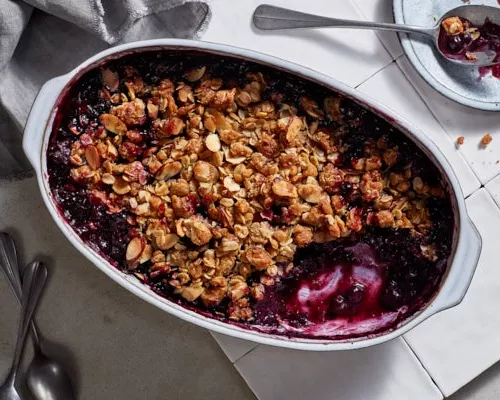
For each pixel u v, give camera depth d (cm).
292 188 62
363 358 69
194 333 74
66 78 59
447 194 60
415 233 62
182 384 75
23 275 73
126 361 75
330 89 60
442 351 68
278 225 63
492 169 68
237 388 74
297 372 69
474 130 68
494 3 68
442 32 67
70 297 74
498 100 67
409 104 68
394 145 62
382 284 63
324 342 62
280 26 67
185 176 63
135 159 63
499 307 68
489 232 68
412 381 69
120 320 74
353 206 63
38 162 60
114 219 63
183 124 63
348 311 64
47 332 75
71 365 74
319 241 63
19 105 67
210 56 61
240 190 62
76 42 68
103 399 75
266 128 62
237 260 63
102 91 62
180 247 63
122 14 65
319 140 62
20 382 74
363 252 64
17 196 74
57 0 63
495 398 73
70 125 62
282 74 61
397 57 68
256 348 69
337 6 68
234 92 62
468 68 68
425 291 62
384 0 68
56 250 74
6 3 63
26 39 67
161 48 60
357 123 62
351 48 68
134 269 63
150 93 63
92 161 62
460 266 60
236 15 68
